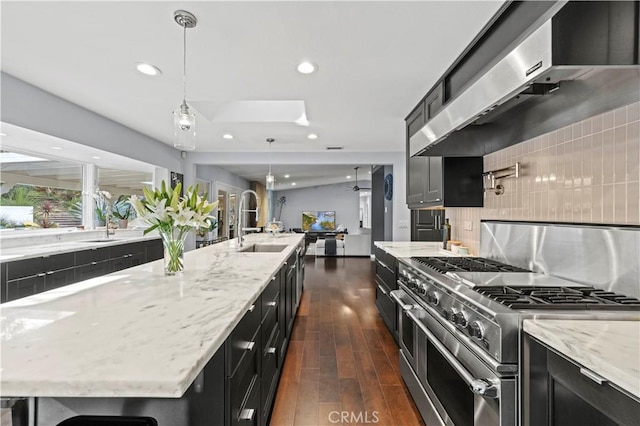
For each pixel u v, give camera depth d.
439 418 1.56
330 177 11.20
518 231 1.96
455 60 2.26
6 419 0.82
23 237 3.35
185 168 5.72
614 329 0.93
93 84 2.73
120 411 0.87
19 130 2.79
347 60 2.27
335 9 1.70
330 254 8.84
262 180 11.43
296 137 4.68
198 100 3.12
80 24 1.85
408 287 2.17
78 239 4.04
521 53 1.12
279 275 2.31
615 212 1.35
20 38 2.01
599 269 1.37
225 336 0.91
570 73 1.05
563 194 1.66
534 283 1.51
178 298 1.21
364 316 3.70
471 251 2.73
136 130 4.28
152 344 0.79
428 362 1.72
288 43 2.05
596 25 0.98
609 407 0.71
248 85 2.71
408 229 5.73
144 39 2.01
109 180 4.83
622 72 1.10
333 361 2.59
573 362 0.82
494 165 2.35
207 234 7.00
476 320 1.19
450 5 1.67
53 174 3.99
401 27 1.86
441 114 1.84
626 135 1.30
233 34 1.94
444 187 2.53
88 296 1.25
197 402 0.90
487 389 1.05
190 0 1.63
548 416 0.92
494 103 1.30
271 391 1.91
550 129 1.74
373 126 4.05
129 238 4.42
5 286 2.53
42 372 0.65
